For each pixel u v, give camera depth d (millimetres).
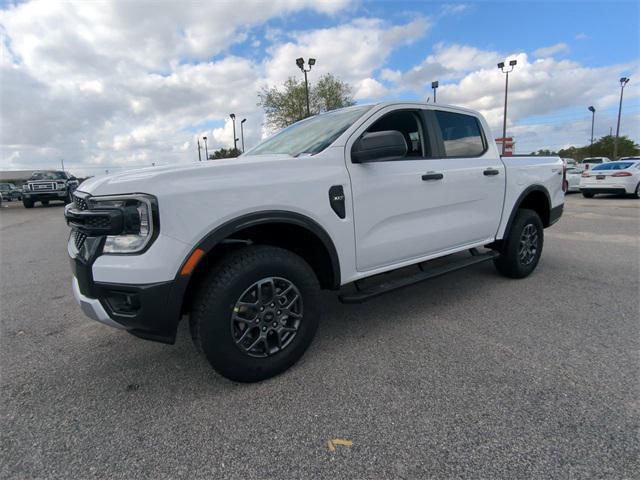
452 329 3240
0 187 31109
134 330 2244
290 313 2566
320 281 2990
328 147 2818
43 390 2520
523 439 1921
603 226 8414
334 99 30688
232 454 1896
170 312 2158
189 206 2170
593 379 2432
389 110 3180
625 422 2023
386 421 2092
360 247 2928
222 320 2289
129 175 2234
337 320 3527
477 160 3855
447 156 3594
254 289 2402
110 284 2135
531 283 4430
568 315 3475
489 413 2127
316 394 2361
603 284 4336
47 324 3688
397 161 3176
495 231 4105
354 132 2949
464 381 2449
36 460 1893
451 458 1817
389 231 3119
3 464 1870
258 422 2123
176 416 2201
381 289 3031
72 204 2609
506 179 4109
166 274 2119
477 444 1900
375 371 2604
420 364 2678
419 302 3910
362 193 2891
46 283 5215
